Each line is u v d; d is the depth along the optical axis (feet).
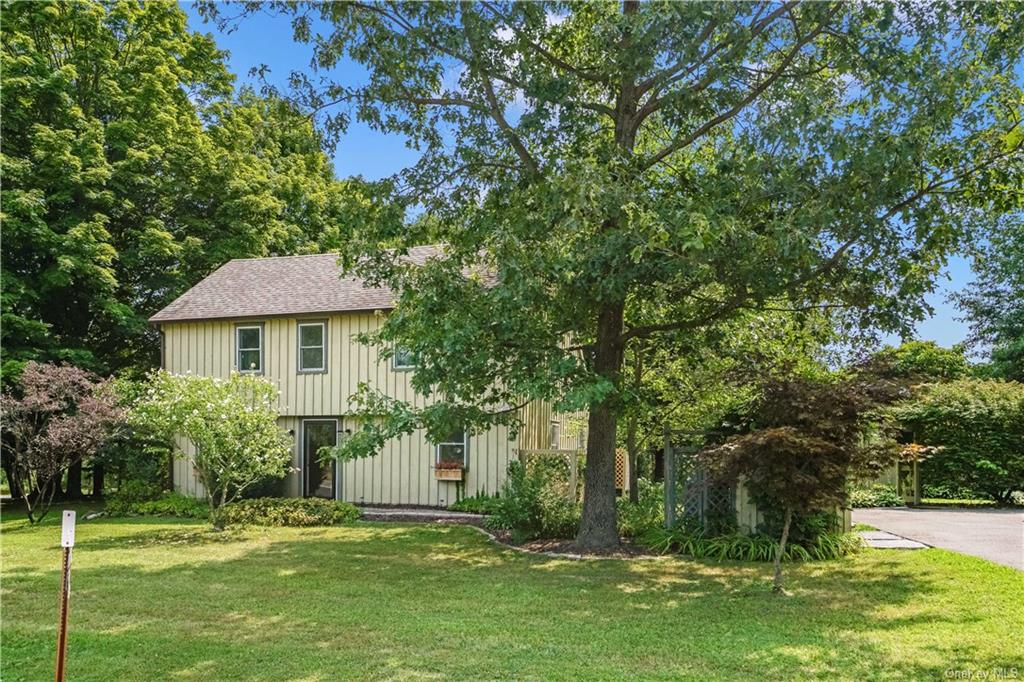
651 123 38.19
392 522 48.03
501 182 34.50
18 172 60.95
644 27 28.71
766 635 20.58
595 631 21.09
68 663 18.37
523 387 29.68
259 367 60.64
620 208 26.55
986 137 29.43
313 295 60.70
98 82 70.44
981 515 52.19
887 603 24.29
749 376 28.32
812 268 30.50
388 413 33.53
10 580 28.96
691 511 36.65
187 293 66.08
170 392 43.29
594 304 32.73
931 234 31.45
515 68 32.53
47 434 49.19
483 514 50.85
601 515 35.96
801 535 33.86
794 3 29.84
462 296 32.91
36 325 60.95
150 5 72.43
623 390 32.55
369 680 16.92
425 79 33.60
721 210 27.45
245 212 75.00
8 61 61.46
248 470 44.24
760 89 31.50
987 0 27.58
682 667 17.76
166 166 72.74
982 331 86.69
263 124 84.12
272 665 18.04
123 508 55.21
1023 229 74.69
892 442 26.37
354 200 33.30
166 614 23.31
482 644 19.77
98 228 62.85
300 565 32.22
